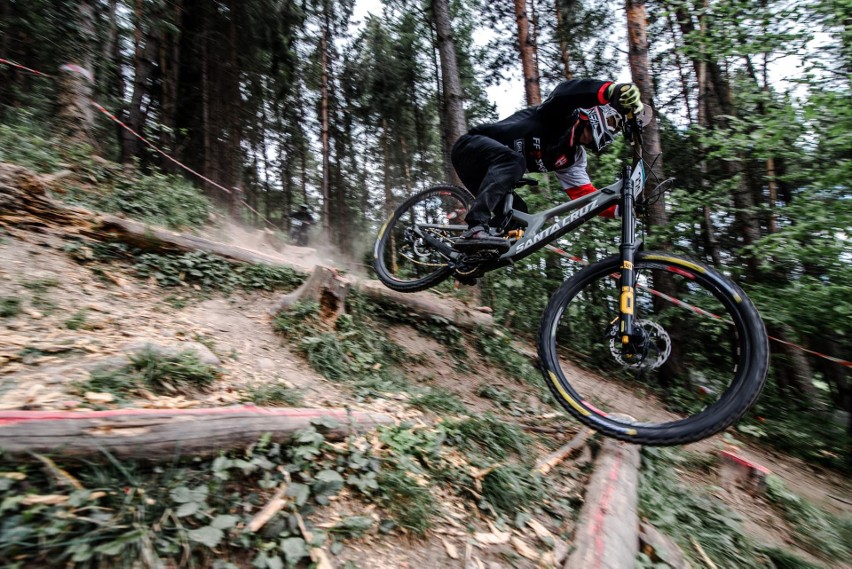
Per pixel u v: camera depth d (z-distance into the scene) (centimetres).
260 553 158
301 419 226
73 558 131
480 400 448
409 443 255
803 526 357
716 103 1156
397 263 544
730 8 672
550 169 289
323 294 427
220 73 1623
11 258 344
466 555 196
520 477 271
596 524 226
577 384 692
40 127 730
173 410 187
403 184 2722
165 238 444
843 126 558
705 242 1109
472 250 281
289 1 1584
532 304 902
